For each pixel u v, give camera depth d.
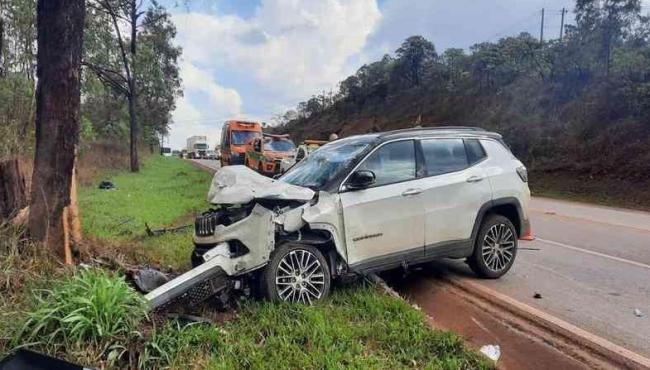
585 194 18.16
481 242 6.15
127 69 24.89
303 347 3.84
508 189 6.35
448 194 5.81
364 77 57.31
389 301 4.88
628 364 3.86
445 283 6.15
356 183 5.21
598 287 6.02
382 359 3.73
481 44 37.91
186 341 3.76
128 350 3.52
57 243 5.03
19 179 5.46
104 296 3.64
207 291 4.49
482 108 31.98
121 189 16.16
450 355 3.85
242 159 22.86
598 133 21.09
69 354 3.40
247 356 3.64
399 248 5.44
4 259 4.54
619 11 22.58
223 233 4.77
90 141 22.89
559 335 4.42
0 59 9.86
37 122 5.08
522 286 6.03
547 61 27.50
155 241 7.59
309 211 4.93
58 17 4.99
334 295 5.11
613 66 22.30
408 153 5.75
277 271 4.75
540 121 25.20
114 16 21.77
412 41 47.75
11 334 3.49
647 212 13.99
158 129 44.59
